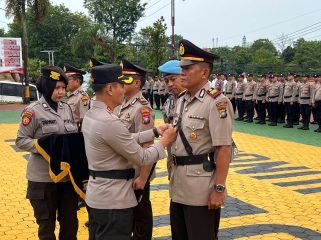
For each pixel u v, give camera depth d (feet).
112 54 130.31
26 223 16.17
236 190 20.67
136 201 9.58
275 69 95.30
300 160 28.02
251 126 47.32
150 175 11.27
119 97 9.34
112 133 8.77
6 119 53.26
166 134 9.67
